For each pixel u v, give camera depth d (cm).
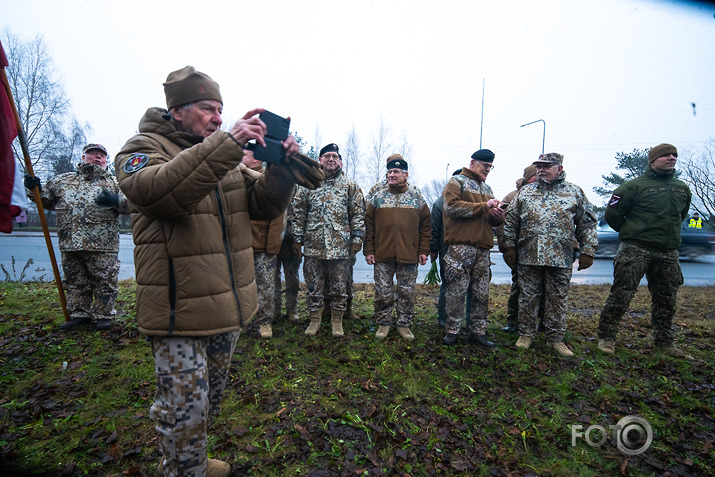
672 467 230
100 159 399
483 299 416
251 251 195
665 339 412
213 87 180
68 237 379
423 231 443
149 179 146
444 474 218
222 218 179
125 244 1622
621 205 413
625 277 402
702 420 283
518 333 447
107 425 243
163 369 165
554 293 404
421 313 547
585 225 415
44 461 212
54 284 614
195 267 164
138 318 167
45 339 363
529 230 406
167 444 162
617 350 418
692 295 743
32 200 365
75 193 381
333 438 238
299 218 423
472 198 416
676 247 399
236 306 176
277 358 352
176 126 181
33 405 259
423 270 1069
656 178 404
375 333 436
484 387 321
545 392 315
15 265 905
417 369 347
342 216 413
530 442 249
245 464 212
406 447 234
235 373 319
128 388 288
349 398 288
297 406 272
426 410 278
